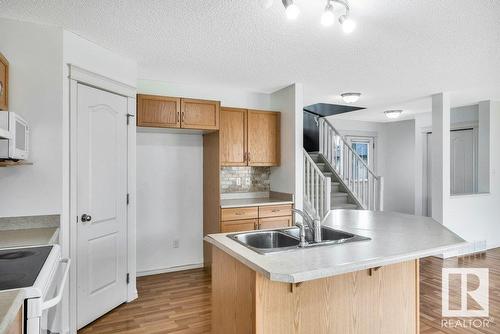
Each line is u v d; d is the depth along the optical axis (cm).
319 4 212
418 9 218
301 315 183
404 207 721
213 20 237
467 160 582
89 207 279
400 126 735
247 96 457
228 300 199
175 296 339
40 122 246
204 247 437
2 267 150
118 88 306
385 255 174
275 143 446
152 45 285
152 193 412
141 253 405
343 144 611
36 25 245
